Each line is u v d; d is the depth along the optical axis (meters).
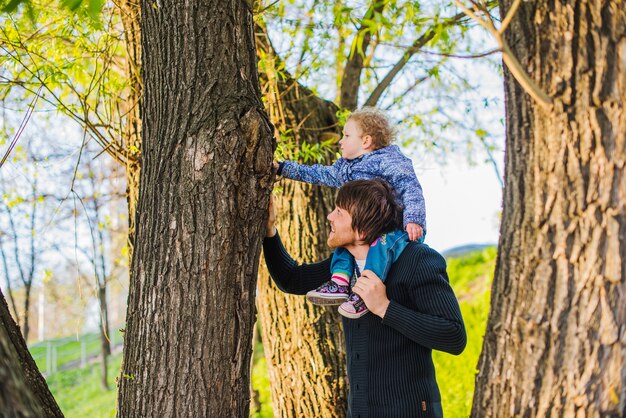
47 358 17.31
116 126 4.37
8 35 3.98
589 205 1.92
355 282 2.78
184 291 2.46
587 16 1.94
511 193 2.12
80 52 4.29
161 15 2.58
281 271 3.05
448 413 6.10
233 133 2.45
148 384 2.49
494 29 1.85
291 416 4.56
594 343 1.90
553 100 1.98
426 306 2.53
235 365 2.53
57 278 15.91
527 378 2.02
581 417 1.91
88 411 10.84
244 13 2.63
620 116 1.89
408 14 4.05
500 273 2.15
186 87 2.51
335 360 4.43
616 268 1.88
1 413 1.82
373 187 2.76
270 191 2.61
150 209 2.55
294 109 4.74
